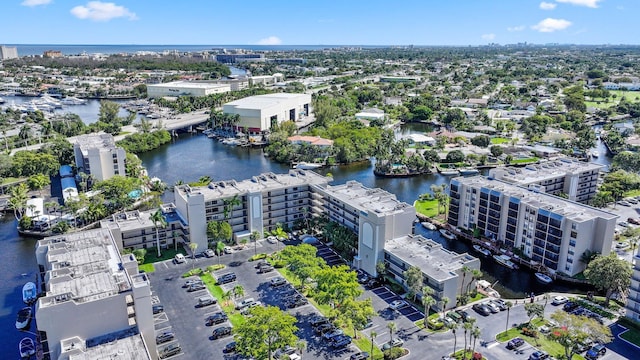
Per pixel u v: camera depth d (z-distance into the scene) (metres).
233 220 182.75
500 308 139.62
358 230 166.38
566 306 139.88
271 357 114.00
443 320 132.00
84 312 105.62
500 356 117.25
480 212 192.50
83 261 127.19
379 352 118.94
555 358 116.38
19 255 178.38
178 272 159.75
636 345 122.00
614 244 179.25
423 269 142.50
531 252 171.25
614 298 146.38
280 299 143.38
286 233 188.38
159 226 173.50
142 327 111.50
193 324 130.62
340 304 128.12
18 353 122.56
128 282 114.62
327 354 118.06
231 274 155.62
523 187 191.25
